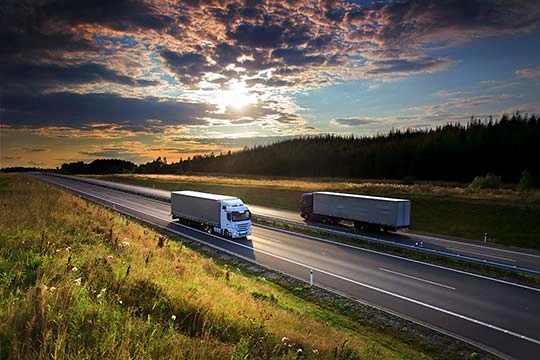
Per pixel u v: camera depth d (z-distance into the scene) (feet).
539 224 111.55
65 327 22.18
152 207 175.83
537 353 42.75
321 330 40.65
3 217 59.82
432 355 43.32
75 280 30.91
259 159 550.77
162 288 36.06
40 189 159.43
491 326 49.62
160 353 22.72
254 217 141.49
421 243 102.78
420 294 61.67
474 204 133.80
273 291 61.87
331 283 67.51
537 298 59.88
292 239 107.55
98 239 58.39
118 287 34.22
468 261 76.74
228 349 25.93
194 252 85.66
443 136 375.86
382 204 119.03
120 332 24.17
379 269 76.33
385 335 48.32
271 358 26.68
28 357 18.81
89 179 412.98
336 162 449.06
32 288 27.71
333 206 136.15
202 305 33.73
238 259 84.99
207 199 117.50
